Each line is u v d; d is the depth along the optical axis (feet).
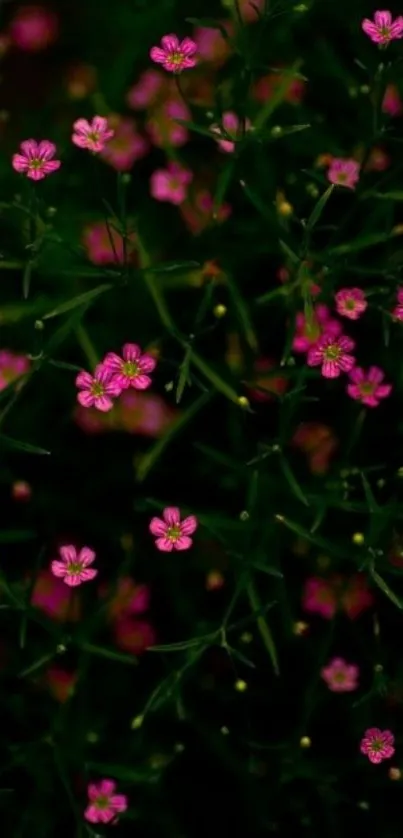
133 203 1.41
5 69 1.44
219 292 1.38
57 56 1.44
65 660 1.39
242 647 1.39
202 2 1.42
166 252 1.39
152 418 1.38
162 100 1.42
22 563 1.39
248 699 1.40
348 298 1.35
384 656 1.39
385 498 1.39
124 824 1.40
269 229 1.37
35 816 1.38
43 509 1.39
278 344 1.38
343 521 1.38
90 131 1.35
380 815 1.41
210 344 1.38
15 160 1.34
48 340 1.35
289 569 1.39
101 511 1.39
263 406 1.38
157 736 1.40
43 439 1.38
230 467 1.37
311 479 1.38
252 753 1.39
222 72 1.42
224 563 1.39
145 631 1.40
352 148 1.40
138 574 1.39
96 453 1.39
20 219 1.38
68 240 1.39
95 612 1.36
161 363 1.38
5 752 1.39
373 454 1.39
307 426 1.39
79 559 1.35
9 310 1.37
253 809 1.40
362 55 1.41
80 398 1.33
